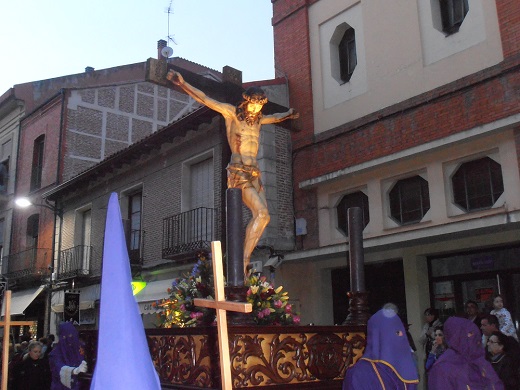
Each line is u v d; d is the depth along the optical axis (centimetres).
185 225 1464
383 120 1122
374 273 1143
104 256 279
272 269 1180
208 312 500
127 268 278
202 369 395
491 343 578
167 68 555
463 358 382
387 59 1148
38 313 2098
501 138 941
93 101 2189
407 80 1102
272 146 1259
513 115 897
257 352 389
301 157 1273
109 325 263
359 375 350
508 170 927
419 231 925
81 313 1858
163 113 2386
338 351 441
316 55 1306
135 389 253
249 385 381
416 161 1062
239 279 406
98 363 257
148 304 1477
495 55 973
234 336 380
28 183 2267
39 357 765
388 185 1117
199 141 1473
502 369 562
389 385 345
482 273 973
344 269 1187
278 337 405
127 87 2295
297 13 1359
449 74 1036
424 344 852
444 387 375
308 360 421
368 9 1205
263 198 539
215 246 308
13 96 2366
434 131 1033
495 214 837
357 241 531
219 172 1391
